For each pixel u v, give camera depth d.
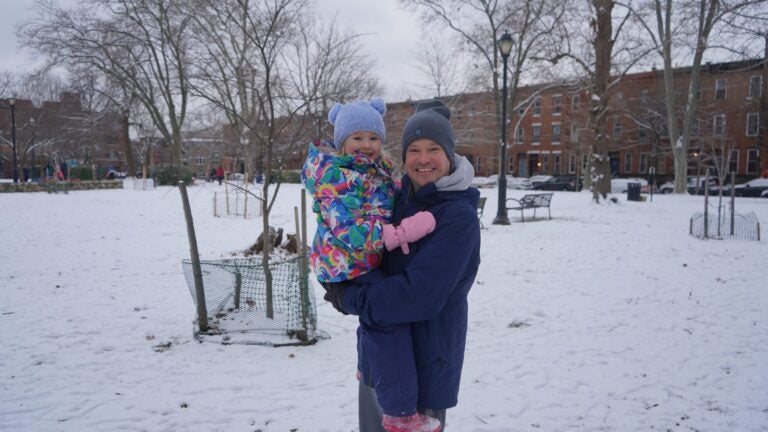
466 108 37.53
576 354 4.79
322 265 1.84
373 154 2.02
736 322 5.68
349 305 1.78
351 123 2.01
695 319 5.80
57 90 52.81
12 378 4.23
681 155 28.94
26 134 48.53
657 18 27.84
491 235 12.46
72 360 4.61
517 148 57.62
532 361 4.62
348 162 1.90
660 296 6.80
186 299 6.64
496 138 35.28
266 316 5.39
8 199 22.19
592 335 5.30
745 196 32.06
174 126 37.00
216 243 10.98
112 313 6.02
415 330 1.80
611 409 3.75
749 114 41.25
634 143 46.19
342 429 3.47
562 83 33.25
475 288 7.29
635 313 6.04
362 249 1.75
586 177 36.88
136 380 4.20
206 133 40.56
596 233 12.75
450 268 1.67
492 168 58.16
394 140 25.64
